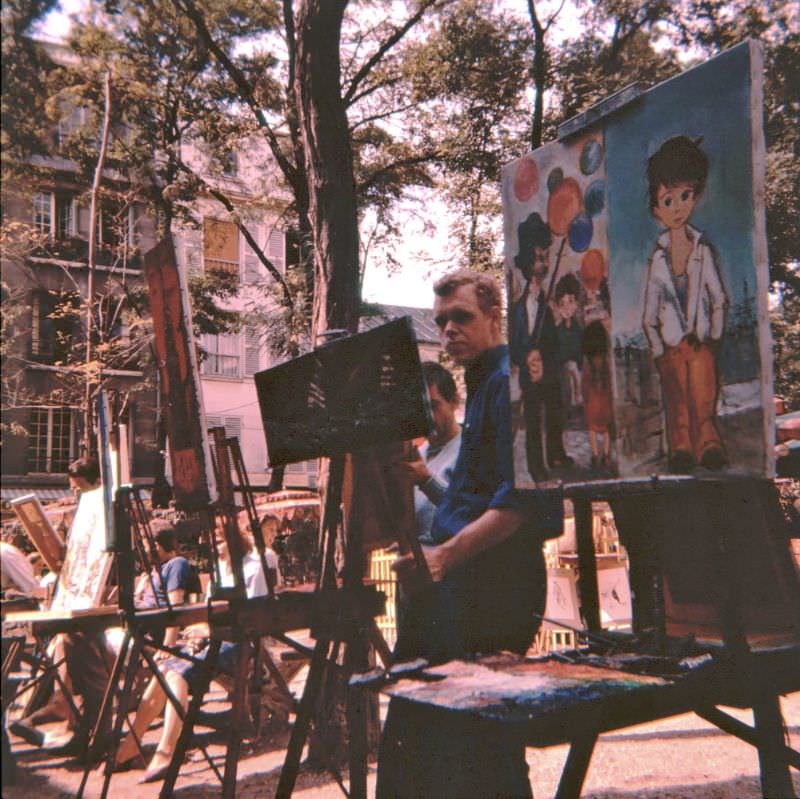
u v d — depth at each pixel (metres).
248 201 15.65
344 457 2.64
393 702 2.43
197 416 2.90
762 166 1.99
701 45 9.16
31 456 16.81
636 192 2.31
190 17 13.91
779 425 3.12
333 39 4.82
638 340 2.29
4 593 4.25
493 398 2.76
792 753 2.55
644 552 2.73
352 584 2.66
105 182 14.70
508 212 2.84
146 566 3.69
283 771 2.54
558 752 4.14
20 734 4.94
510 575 2.62
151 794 3.88
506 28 11.65
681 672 2.28
